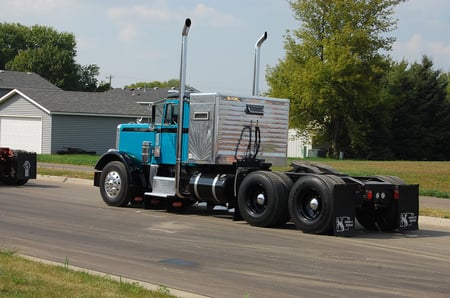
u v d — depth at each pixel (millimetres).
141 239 11430
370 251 10977
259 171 13531
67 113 45188
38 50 95812
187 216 14883
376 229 13945
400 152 66312
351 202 12547
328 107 58500
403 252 11023
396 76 66562
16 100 47031
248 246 11016
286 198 13102
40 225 12664
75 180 24016
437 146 66938
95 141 47125
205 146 14273
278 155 15250
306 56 60844
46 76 95375
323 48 58906
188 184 14742
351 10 58844
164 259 9680
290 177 13438
